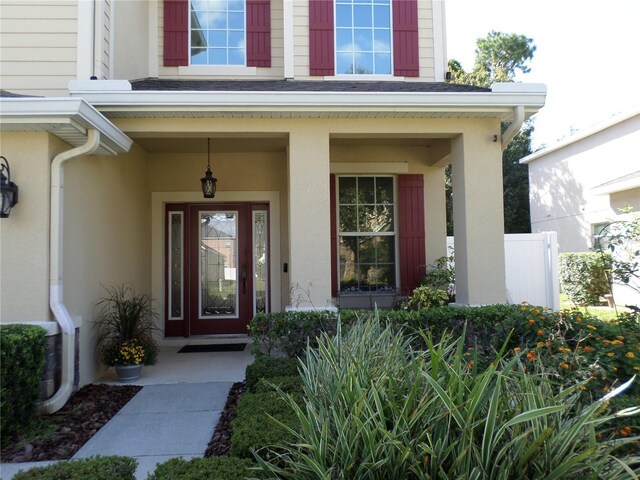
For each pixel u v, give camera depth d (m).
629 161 13.24
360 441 2.21
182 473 2.46
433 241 7.84
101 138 4.86
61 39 5.72
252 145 7.30
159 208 7.71
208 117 5.60
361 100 5.40
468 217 5.74
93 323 5.43
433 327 5.07
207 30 7.64
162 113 5.44
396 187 7.85
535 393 2.24
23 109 4.09
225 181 7.79
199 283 7.95
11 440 3.73
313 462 2.11
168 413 4.40
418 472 2.01
